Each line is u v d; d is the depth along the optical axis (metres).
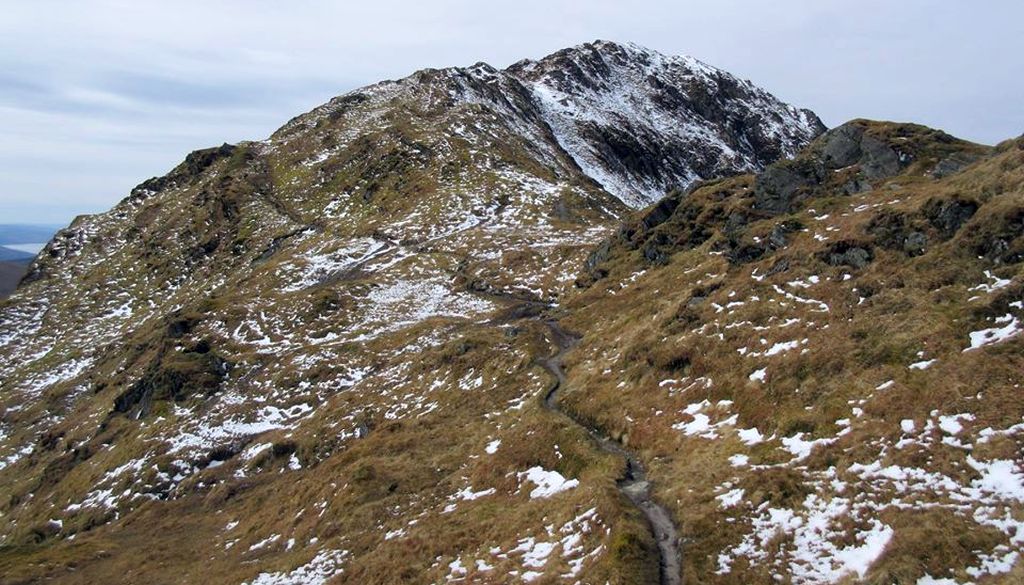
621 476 27.77
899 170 48.81
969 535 17.05
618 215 116.75
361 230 117.88
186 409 68.62
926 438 21.06
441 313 79.00
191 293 121.44
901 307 28.47
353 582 28.11
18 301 142.25
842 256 35.16
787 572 18.53
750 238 47.41
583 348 48.94
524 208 114.12
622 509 23.75
